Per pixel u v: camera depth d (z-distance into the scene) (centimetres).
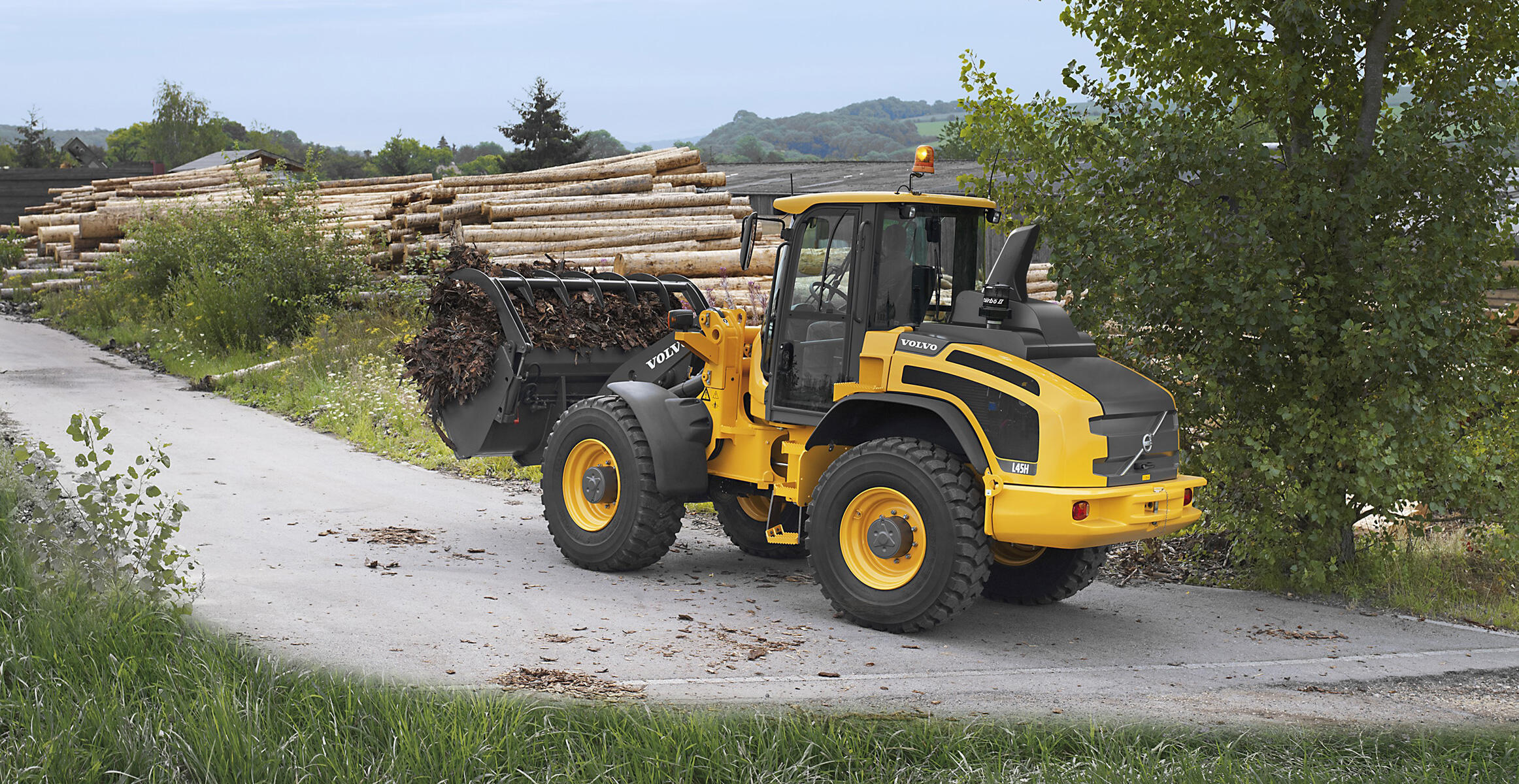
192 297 1800
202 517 829
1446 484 710
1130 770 411
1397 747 461
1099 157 772
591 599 659
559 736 423
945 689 517
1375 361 691
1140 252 747
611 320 852
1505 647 632
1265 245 710
